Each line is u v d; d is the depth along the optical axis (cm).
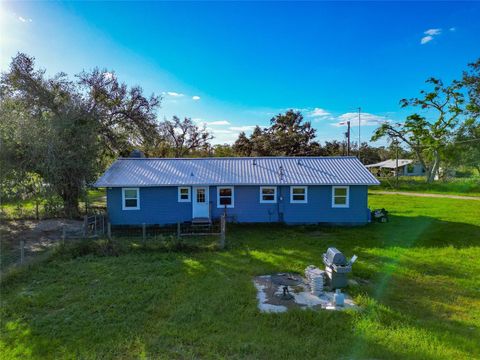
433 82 4256
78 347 634
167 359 587
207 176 1928
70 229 1739
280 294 886
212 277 1020
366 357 582
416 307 805
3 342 658
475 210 2423
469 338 651
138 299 849
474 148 4375
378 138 4775
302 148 4362
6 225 1848
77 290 916
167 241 1385
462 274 1055
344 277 921
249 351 610
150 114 2875
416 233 1673
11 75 2158
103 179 1855
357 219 1906
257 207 1922
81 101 2242
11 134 1744
